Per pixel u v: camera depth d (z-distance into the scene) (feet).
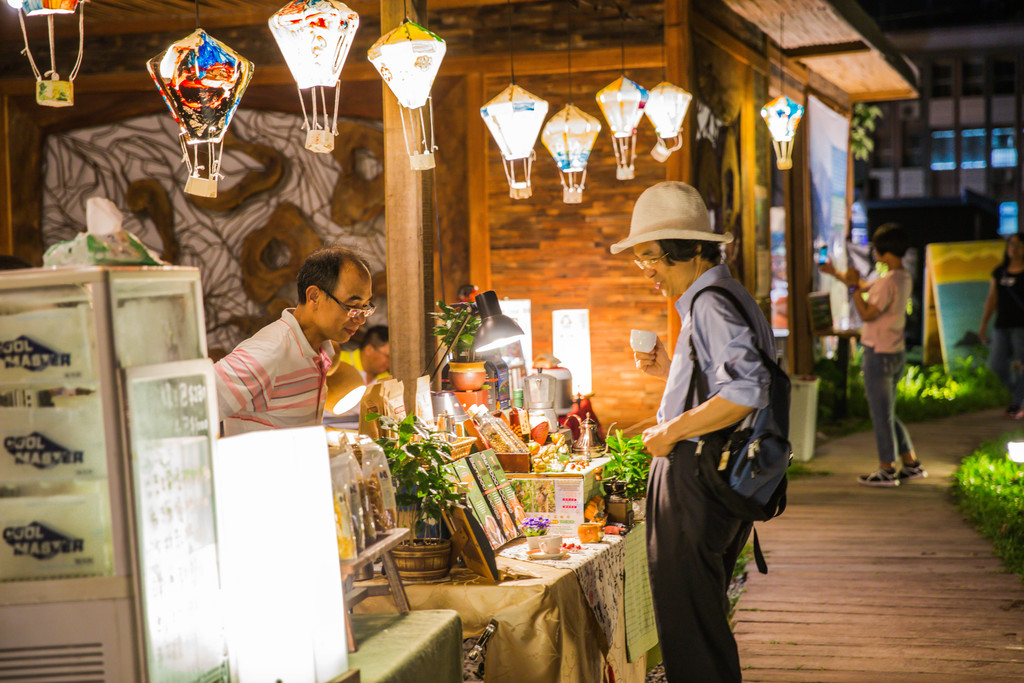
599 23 20.67
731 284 8.89
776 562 18.16
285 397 8.80
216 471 5.45
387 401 9.39
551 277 21.04
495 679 8.15
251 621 5.43
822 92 35.04
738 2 23.62
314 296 8.87
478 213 21.16
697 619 8.92
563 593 8.44
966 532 20.18
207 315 22.44
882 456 25.07
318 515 5.65
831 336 35.37
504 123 13.65
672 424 8.71
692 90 21.04
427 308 13.34
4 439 4.90
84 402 4.87
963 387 42.42
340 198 21.68
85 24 22.22
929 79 83.15
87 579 4.76
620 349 20.85
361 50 21.45
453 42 21.15
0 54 22.66
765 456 8.54
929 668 12.75
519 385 13.30
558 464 10.69
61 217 22.75
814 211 34.63
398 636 6.73
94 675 4.81
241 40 21.89
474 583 8.39
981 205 55.01
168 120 22.29
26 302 4.85
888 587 16.43
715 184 23.21
